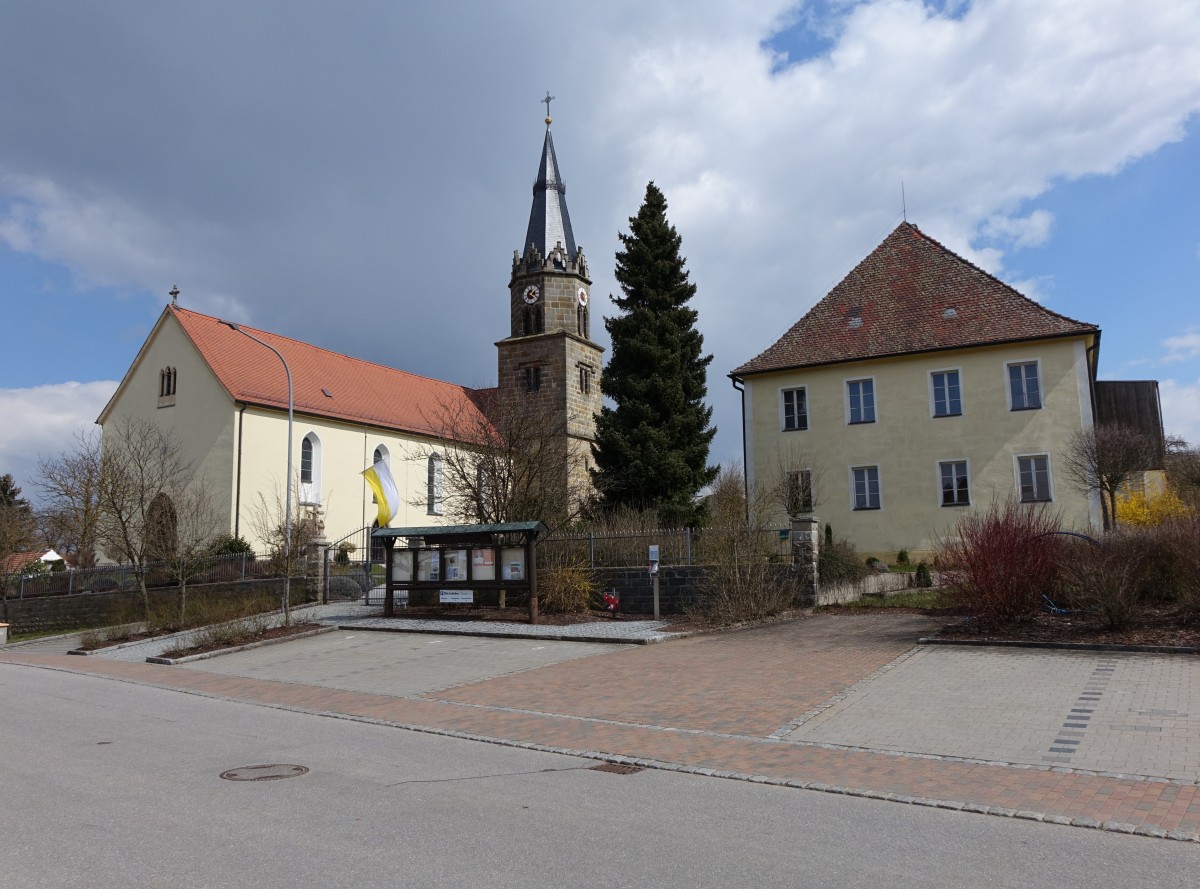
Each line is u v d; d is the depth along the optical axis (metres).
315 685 14.20
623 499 29.62
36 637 30.19
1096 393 36.56
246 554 29.20
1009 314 29.78
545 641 17.64
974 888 5.13
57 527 38.75
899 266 33.06
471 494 27.83
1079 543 14.83
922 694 10.88
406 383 51.19
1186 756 7.83
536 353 47.53
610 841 6.02
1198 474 33.12
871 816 6.62
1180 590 14.07
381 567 32.75
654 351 29.98
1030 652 12.96
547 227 48.81
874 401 30.89
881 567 25.80
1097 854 5.71
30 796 7.35
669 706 11.09
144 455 35.94
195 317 40.62
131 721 11.37
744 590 18.72
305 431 40.56
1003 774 7.64
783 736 9.34
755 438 32.34
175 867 5.50
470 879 5.28
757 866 5.51
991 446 29.19
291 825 6.41
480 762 8.61
